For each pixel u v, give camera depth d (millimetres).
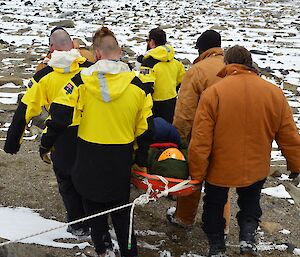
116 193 4125
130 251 4352
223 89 4238
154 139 4316
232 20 21547
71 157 4484
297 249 5180
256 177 4332
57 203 5727
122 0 27328
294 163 4430
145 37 17234
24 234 4867
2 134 7852
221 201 4488
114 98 3938
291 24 20953
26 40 16328
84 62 4617
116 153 4039
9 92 10125
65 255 4641
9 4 24375
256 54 15172
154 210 5691
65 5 24812
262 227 5539
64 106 3934
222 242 4559
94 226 4324
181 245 5059
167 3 26688
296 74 13070
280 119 4324
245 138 4258
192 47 15898
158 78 6242
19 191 5949
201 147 4273
